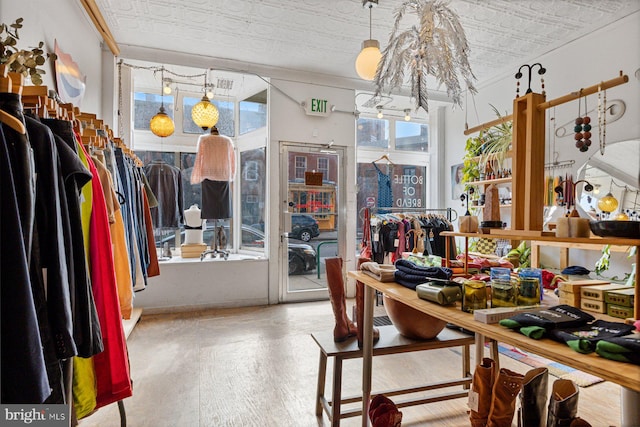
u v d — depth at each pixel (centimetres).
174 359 269
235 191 483
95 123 193
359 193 526
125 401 210
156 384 230
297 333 329
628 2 292
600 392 220
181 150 462
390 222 431
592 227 105
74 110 176
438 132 543
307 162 455
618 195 301
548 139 376
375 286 157
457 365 263
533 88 401
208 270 411
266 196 445
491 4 295
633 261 295
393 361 271
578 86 353
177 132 461
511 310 105
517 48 373
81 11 287
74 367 132
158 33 349
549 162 372
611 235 99
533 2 293
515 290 117
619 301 104
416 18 317
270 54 397
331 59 410
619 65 318
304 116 451
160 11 311
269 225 437
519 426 129
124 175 234
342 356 172
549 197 363
